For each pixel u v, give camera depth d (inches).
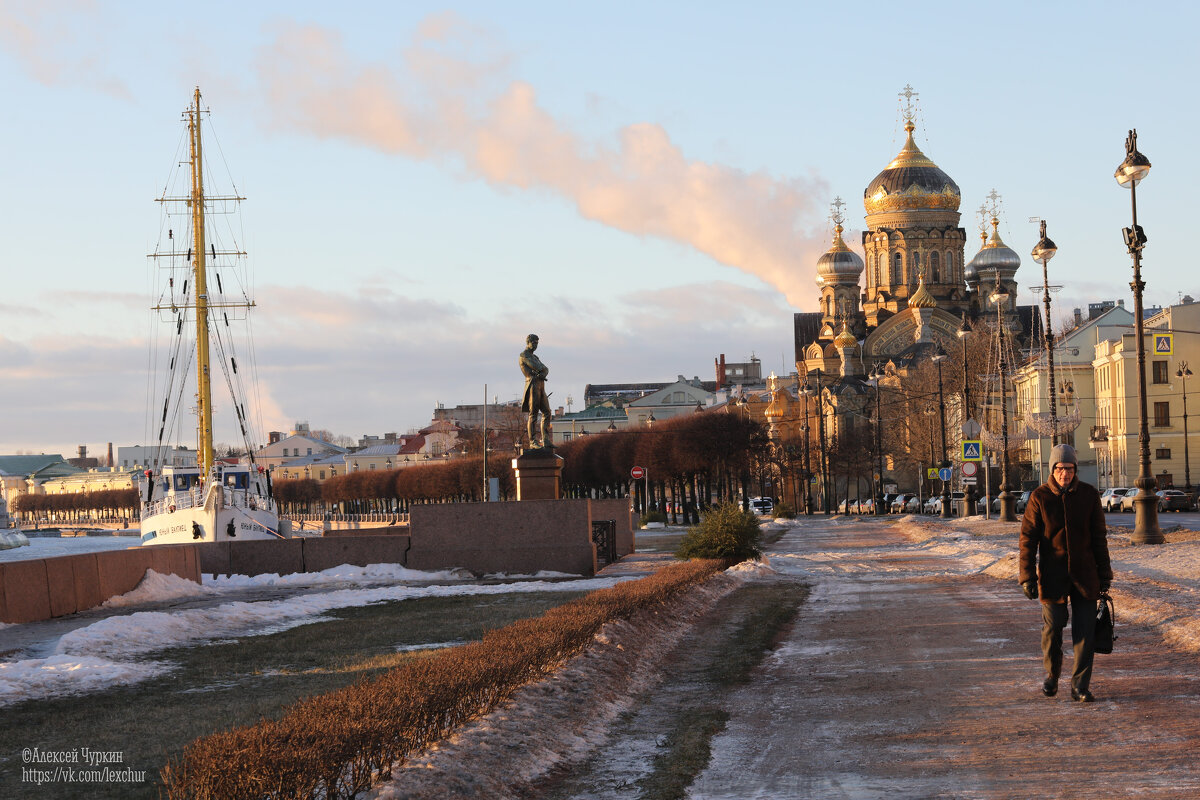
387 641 1131.3
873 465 6993.1
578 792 598.5
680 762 652.7
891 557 2317.9
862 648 1059.3
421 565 2022.6
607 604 1051.3
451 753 597.0
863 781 594.6
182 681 913.5
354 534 2146.9
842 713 770.2
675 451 5561.0
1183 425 4650.6
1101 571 729.6
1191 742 620.4
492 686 699.4
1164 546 1870.1
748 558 2146.9
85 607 1509.6
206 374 4165.8
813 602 1499.8
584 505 2005.4
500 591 1691.7
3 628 1307.8
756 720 765.9
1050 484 743.1
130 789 562.6
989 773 590.2
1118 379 4869.6
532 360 2293.3
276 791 445.4
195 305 4146.2
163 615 1237.7
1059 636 739.4
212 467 3727.9
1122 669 844.0
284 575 2036.2
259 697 813.9
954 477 5374.0
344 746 490.3
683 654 1063.6
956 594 1503.4
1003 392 3344.0
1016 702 756.0
